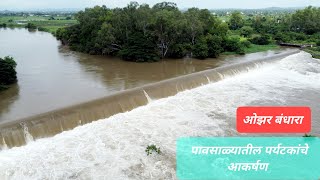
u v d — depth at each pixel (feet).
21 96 103.04
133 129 79.25
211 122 85.97
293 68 156.35
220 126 83.76
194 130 80.69
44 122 73.31
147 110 91.86
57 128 74.84
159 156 68.13
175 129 80.69
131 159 66.33
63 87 114.42
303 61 173.99
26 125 70.28
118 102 90.22
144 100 97.40
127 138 74.69
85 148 69.31
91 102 85.46
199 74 123.34
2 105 93.50
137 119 85.25
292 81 130.41
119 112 88.89
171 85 108.99
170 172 62.69
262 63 159.02
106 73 140.05
